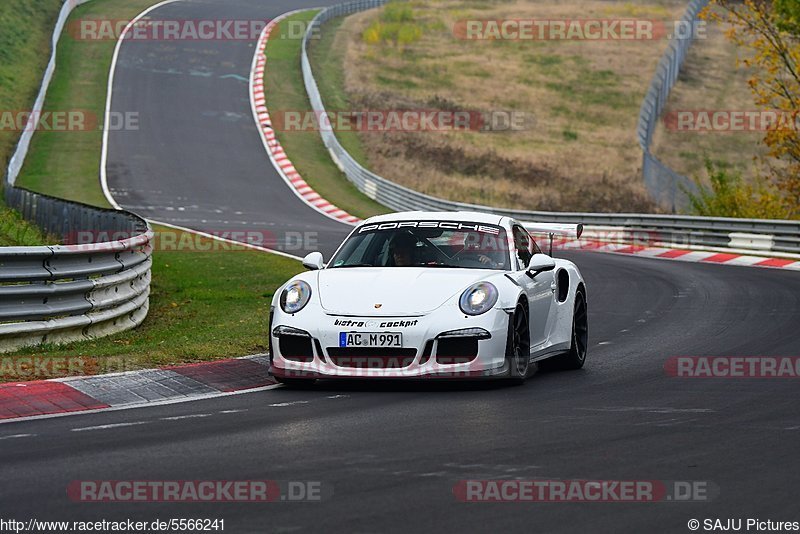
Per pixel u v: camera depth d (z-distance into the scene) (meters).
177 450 22.81
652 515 17.52
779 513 17.62
